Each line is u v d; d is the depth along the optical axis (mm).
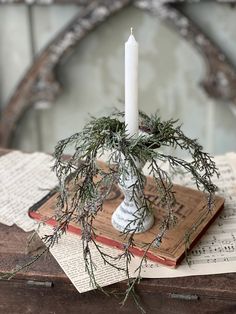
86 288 801
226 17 1697
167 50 1758
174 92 1820
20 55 1816
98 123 791
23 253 877
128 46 760
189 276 824
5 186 1036
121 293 824
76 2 1684
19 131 1924
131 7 1698
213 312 829
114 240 843
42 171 1084
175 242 837
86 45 1771
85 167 769
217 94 1759
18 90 1816
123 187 812
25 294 866
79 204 791
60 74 1820
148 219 854
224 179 1038
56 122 1905
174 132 802
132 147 757
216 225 918
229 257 852
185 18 1673
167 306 834
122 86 1832
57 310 867
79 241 884
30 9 1736
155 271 828
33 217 926
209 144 1886
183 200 927
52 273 838
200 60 1757
